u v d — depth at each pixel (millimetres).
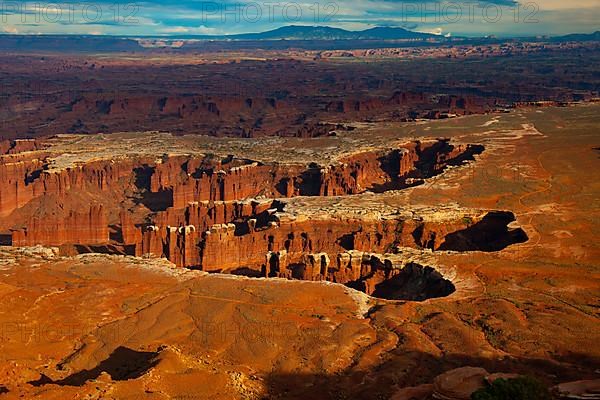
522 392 47375
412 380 58531
